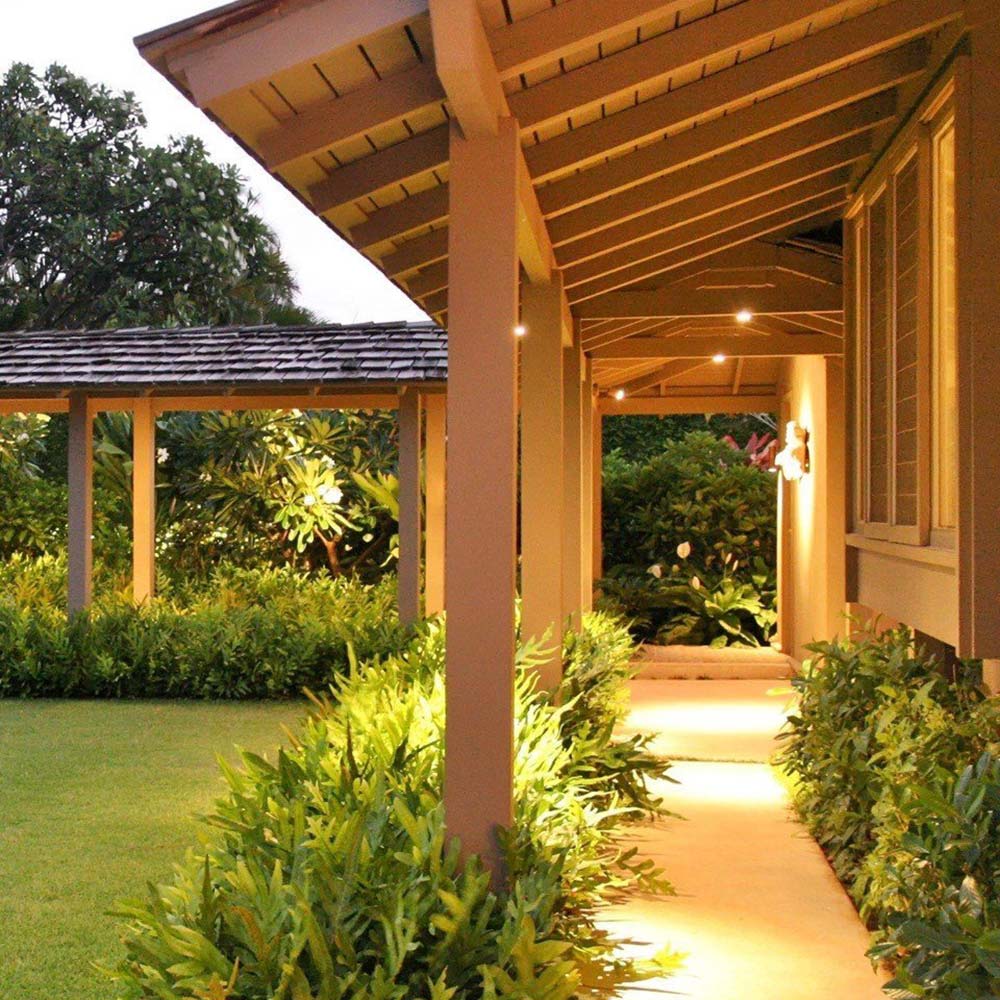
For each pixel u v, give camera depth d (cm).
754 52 460
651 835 622
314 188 436
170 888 355
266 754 828
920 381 521
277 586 1438
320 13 330
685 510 1520
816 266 778
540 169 465
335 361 1123
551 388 615
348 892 327
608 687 786
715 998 414
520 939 308
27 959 449
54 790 721
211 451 1565
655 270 731
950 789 356
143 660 1115
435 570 1179
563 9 353
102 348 1197
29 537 1627
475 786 361
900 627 632
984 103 453
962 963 310
